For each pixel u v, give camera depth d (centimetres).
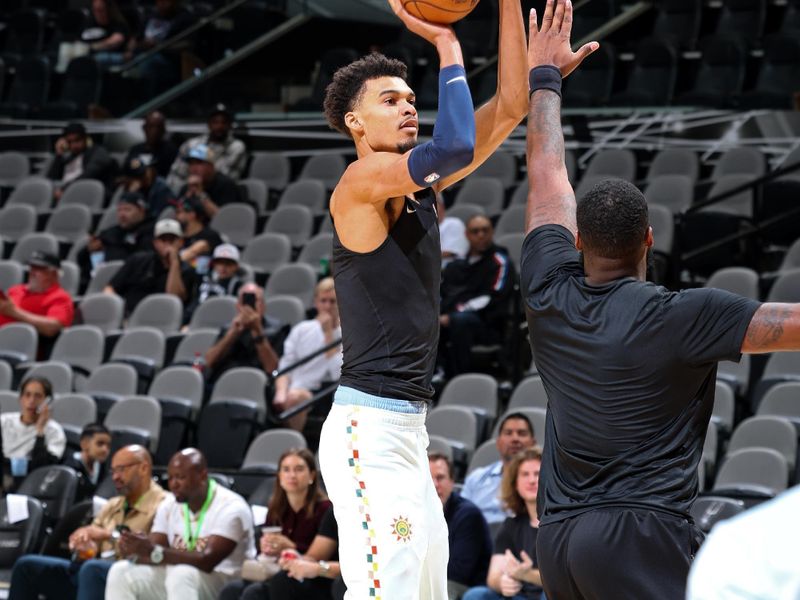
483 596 744
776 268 1370
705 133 1627
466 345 1191
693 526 320
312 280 1343
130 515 916
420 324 396
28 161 1889
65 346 1317
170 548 851
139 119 1927
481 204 1502
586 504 324
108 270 1502
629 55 1847
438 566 409
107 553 908
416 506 395
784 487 845
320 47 1917
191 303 1380
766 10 1902
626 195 334
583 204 338
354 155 1812
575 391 330
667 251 1295
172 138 1905
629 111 1662
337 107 407
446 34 374
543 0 1479
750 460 864
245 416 1119
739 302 315
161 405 1152
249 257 1467
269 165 1775
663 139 1642
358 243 390
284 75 1898
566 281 341
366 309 394
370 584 385
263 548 822
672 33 1880
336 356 1173
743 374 1073
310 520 851
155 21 2002
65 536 942
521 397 1053
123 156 1884
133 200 1566
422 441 403
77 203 1728
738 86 1761
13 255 1584
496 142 409
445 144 357
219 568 870
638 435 323
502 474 841
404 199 394
